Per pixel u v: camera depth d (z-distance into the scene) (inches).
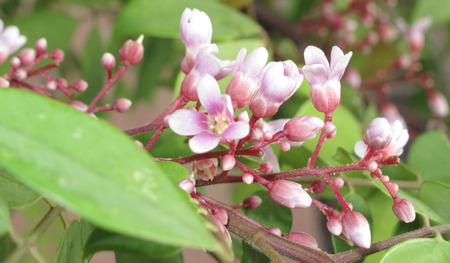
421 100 12.2
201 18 5.4
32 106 4.1
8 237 4.7
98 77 9.0
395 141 5.2
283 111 7.4
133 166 4.0
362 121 9.1
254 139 5.0
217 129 4.8
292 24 10.6
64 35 8.3
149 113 15.9
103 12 8.9
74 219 5.0
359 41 10.8
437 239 5.1
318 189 5.7
